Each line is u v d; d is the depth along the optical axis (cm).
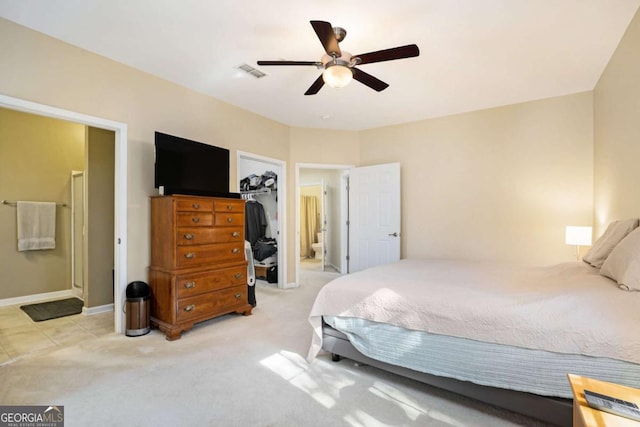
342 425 165
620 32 246
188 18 229
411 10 219
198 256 305
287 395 192
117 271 296
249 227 604
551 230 379
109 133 376
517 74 319
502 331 164
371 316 208
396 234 475
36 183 425
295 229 503
